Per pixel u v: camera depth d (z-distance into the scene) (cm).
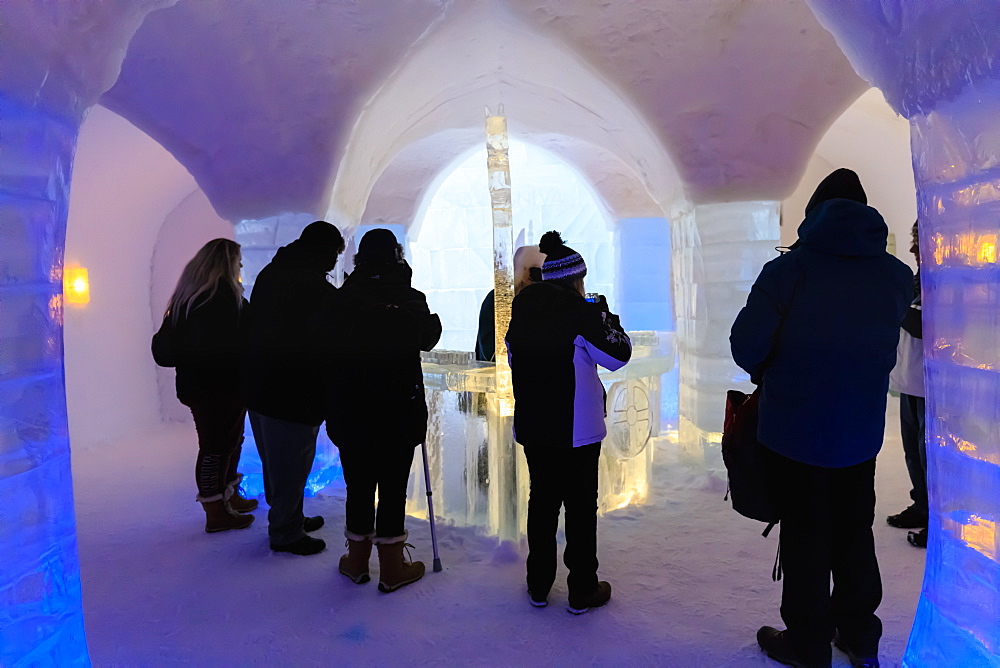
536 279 300
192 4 332
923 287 167
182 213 587
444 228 895
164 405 604
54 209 158
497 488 294
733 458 193
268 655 206
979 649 150
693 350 397
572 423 217
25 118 147
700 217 378
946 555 161
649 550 281
